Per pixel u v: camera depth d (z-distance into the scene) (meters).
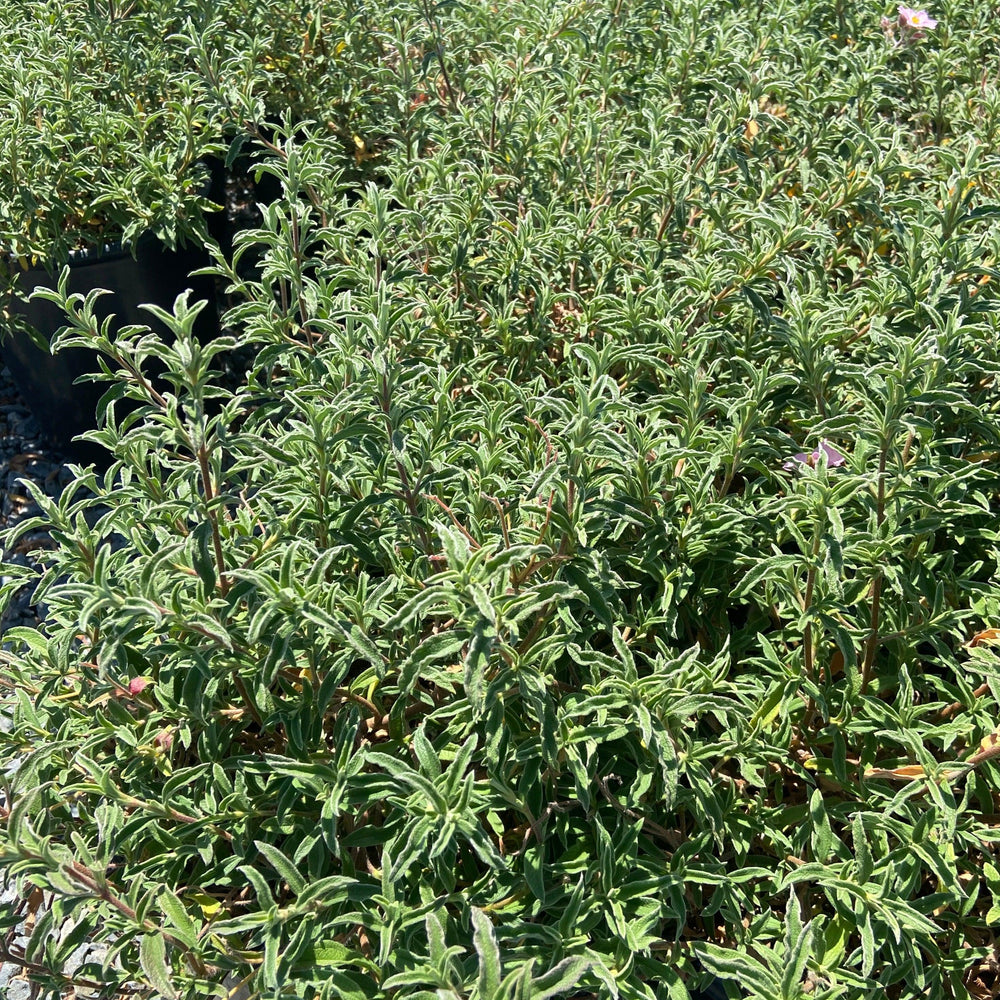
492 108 3.49
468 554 1.57
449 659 2.04
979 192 3.44
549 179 3.57
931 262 2.53
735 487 2.67
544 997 1.33
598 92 4.02
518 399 2.57
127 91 4.22
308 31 4.49
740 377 2.68
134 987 1.92
